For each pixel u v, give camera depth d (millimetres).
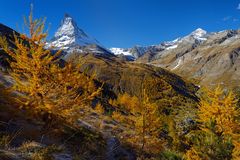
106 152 22484
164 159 27359
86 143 19891
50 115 15422
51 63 15219
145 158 27719
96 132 25469
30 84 14953
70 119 16219
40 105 14875
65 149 15617
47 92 15039
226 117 23438
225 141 21141
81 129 21766
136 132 29891
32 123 16641
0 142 11477
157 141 29688
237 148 20391
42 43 14805
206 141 21391
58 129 16719
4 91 14984
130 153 26688
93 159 18234
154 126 28734
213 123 22609
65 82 15094
